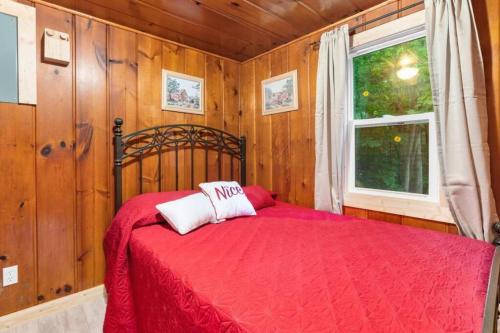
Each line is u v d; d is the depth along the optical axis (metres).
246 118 2.91
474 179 1.43
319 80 2.10
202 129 2.62
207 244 1.37
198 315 0.87
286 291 0.88
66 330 1.62
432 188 1.71
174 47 2.44
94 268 2.00
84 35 1.96
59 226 1.86
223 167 2.78
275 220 1.83
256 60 2.79
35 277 1.77
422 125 1.76
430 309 0.76
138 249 1.42
